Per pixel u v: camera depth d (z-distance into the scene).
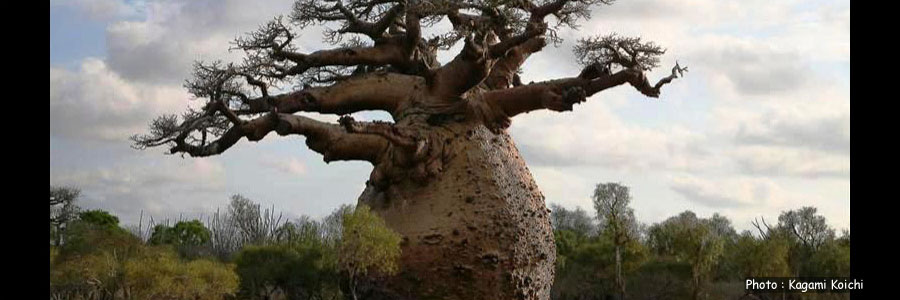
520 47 20.67
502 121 19.91
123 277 29.08
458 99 19.78
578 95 18.89
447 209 18.86
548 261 19.78
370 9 21.20
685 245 40.78
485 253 18.64
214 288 28.45
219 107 18.89
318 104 20.47
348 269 19.34
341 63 20.88
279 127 18.95
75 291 30.08
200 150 19.44
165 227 56.34
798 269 39.00
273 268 39.25
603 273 45.88
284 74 20.67
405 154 19.06
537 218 19.59
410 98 20.14
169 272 27.80
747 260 37.50
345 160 19.66
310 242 44.34
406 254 18.72
